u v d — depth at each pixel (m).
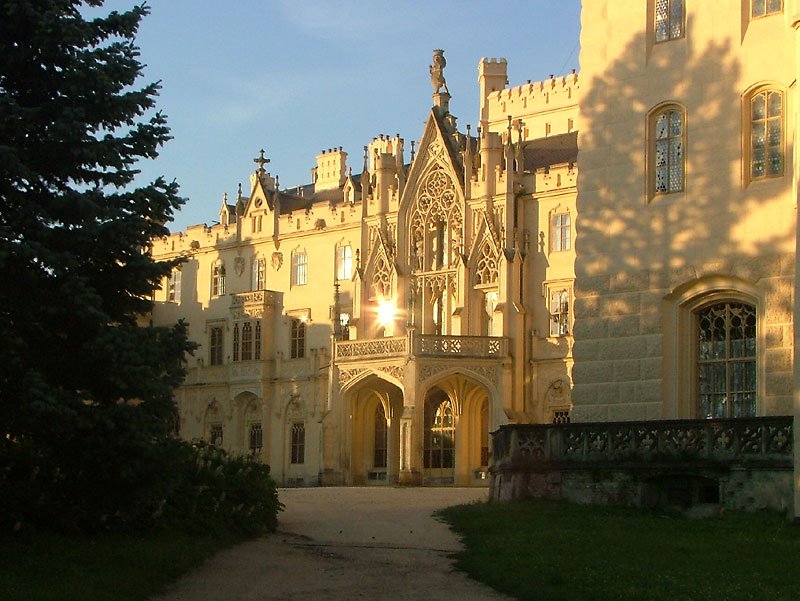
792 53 34.38
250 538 30.20
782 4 35.03
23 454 26.50
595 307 37.94
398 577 24.19
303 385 80.00
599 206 38.16
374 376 68.38
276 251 83.00
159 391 24.52
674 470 32.97
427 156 73.12
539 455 35.72
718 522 30.03
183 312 88.38
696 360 36.38
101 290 25.84
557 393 66.19
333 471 70.12
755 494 31.66
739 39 35.53
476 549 27.14
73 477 26.14
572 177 66.94
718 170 35.75
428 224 72.94
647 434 33.88
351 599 21.83
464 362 66.06
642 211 37.19
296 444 80.50
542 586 22.06
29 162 24.62
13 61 24.77
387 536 30.77
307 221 81.12
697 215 36.06
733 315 35.81
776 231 34.47
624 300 37.34
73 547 24.55
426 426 70.75
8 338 23.77
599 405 37.53
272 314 82.62
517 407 66.75
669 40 37.19
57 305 23.95
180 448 25.89
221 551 27.52
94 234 24.53
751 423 32.03
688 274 36.00
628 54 37.88
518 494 35.69
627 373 37.06
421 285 72.75
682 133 36.72
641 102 37.47
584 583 21.89
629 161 37.59
